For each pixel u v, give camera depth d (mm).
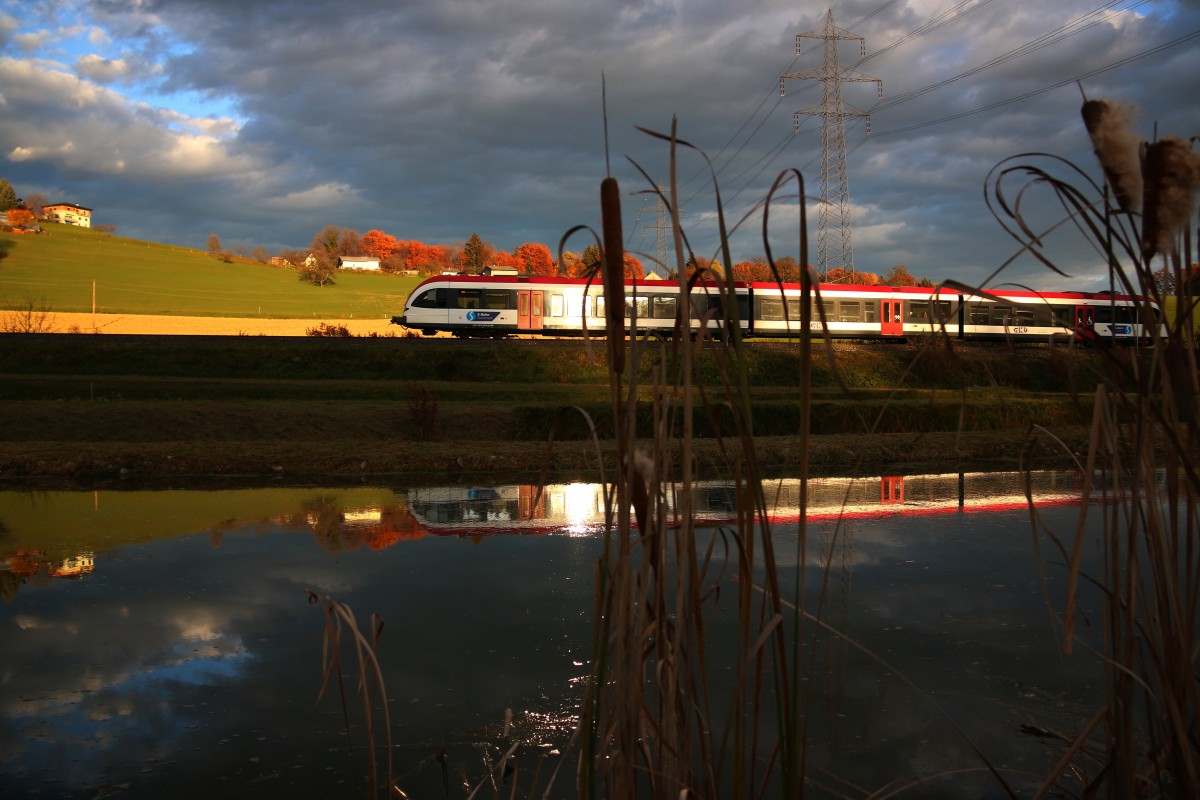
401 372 32562
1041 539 9609
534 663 5570
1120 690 2271
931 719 4520
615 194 1556
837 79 42812
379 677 2613
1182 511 6980
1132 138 1575
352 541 9875
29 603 7234
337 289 108312
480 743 4340
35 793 3881
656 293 34312
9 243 108938
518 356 33406
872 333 38281
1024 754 4066
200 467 17000
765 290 37344
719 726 4465
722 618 6355
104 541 9883
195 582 7918
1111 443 2195
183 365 32219
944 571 8016
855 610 6656
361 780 3932
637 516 1979
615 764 2023
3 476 16266
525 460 17828
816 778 3811
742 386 1842
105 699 5070
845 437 20484
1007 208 1897
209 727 4609
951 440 19844
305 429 21719
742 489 1985
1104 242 1894
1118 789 2293
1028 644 5801
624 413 1957
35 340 32438
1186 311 1906
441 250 155750
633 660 2010
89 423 20984
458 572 8234
